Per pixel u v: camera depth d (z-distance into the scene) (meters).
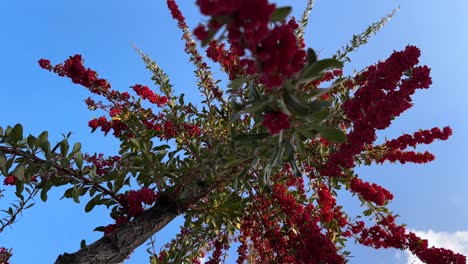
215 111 5.99
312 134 2.55
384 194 4.86
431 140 4.72
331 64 2.19
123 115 5.26
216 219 4.54
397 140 4.83
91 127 5.36
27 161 3.60
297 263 3.98
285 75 1.73
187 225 4.81
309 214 4.55
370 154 5.05
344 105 3.52
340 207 4.87
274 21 1.82
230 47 5.45
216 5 1.49
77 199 3.94
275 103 2.07
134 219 4.11
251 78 2.67
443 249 3.93
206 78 6.05
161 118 5.64
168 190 4.39
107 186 4.29
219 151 4.02
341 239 4.81
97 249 3.57
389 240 4.37
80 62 4.54
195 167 4.31
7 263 4.58
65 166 3.78
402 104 3.22
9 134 3.54
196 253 5.58
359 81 4.25
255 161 3.43
